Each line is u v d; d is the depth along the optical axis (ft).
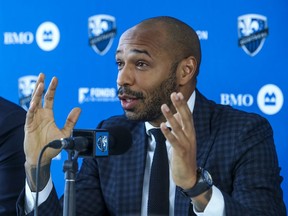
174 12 19.56
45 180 12.10
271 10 19.35
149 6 19.63
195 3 19.47
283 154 19.39
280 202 12.77
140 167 13.29
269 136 13.30
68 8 19.83
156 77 12.52
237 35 19.39
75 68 19.83
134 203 13.19
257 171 12.67
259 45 19.39
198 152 13.15
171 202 12.82
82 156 10.19
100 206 13.82
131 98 12.52
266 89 19.39
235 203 11.56
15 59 19.93
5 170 14.76
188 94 13.20
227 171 12.86
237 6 19.39
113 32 19.77
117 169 13.52
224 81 19.42
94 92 19.77
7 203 14.53
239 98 19.43
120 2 19.71
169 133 10.80
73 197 9.92
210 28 19.43
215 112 13.60
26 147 11.84
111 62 19.77
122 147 10.78
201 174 11.21
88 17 19.79
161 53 12.53
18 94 19.92
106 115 19.79
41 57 19.86
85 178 14.02
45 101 11.90
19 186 14.73
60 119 19.80
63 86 19.83
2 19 19.93
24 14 19.92
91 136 10.19
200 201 11.41
